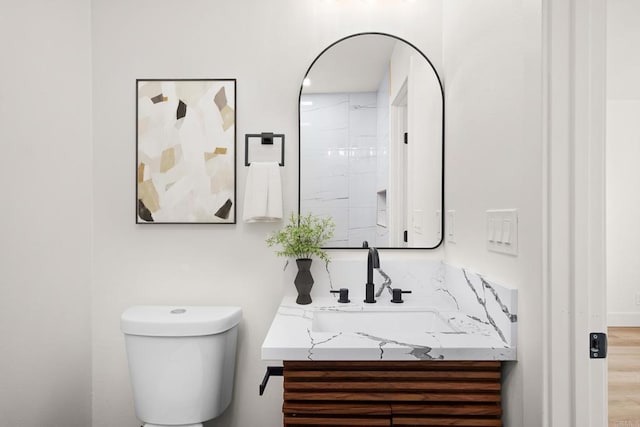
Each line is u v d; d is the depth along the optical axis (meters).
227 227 1.71
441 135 1.68
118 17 1.71
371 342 1.08
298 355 1.04
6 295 1.30
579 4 0.88
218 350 1.50
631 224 3.84
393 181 1.68
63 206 1.55
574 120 0.88
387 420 1.06
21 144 1.36
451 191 1.59
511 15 1.05
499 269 1.13
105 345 1.71
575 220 0.88
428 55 1.70
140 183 1.69
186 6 1.71
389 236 1.68
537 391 0.92
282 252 1.60
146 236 1.71
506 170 1.08
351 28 1.71
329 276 1.67
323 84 1.69
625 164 3.85
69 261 1.58
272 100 1.71
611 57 2.76
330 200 1.69
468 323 1.24
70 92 1.59
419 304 1.55
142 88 1.70
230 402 1.66
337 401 1.06
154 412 1.47
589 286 0.88
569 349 0.88
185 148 1.69
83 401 1.66
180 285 1.71
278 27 1.71
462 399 1.05
